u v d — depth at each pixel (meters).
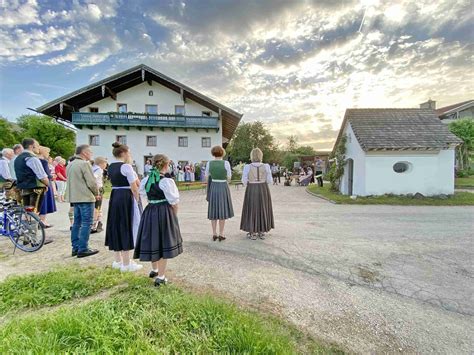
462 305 2.77
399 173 11.08
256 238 5.04
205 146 24.88
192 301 2.39
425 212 8.27
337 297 2.87
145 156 24.00
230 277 3.27
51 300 2.53
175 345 1.82
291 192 15.04
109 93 23.09
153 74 22.80
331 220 7.00
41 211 5.50
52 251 4.26
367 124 12.20
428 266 3.77
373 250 4.42
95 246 4.49
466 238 5.20
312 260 3.94
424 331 2.32
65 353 1.62
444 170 11.03
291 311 2.55
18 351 1.62
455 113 27.27
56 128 37.53
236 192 14.59
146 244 2.77
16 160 4.47
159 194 2.82
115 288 2.83
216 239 4.89
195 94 22.66
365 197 10.93
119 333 1.87
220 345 1.84
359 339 2.18
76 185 3.86
